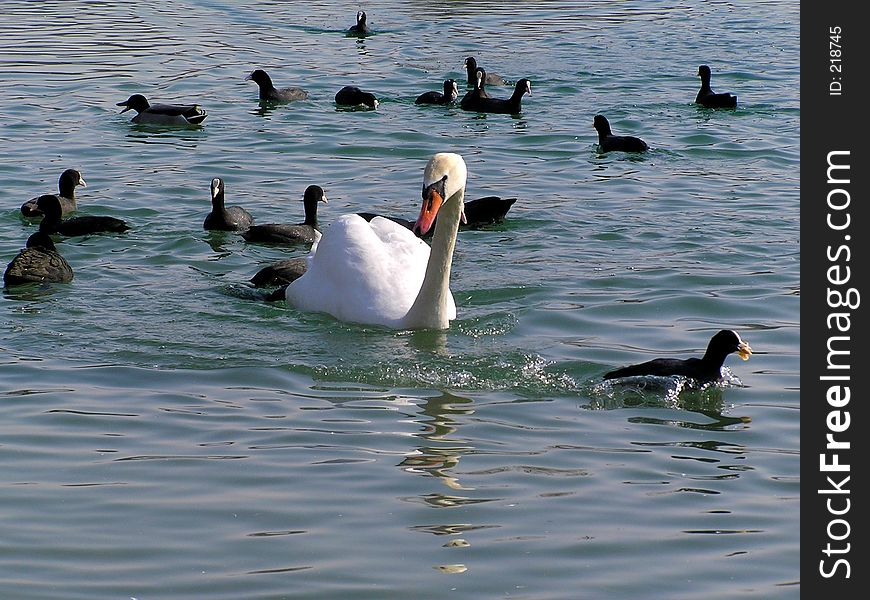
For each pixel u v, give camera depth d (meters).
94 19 49.78
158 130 32.56
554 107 36.94
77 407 14.69
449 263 17.66
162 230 23.56
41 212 24.50
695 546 11.52
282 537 11.55
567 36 49.47
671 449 13.73
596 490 12.65
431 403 15.05
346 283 18.41
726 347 15.61
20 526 11.70
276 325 17.94
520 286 19.81
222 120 34.09
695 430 14.28
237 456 13.35
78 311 18.39
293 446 13.63
